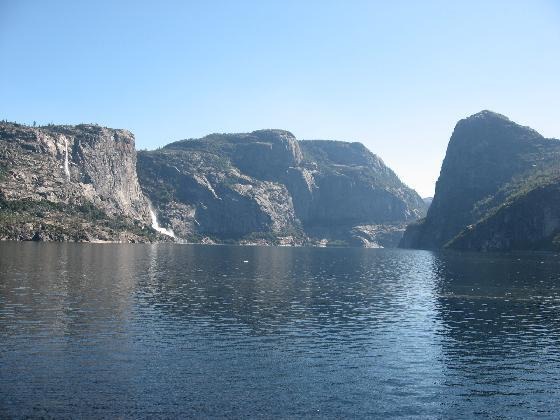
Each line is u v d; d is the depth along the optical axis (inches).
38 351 2016.5
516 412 1589.6
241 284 4510.3
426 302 3634.4
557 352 2256.4
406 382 1820.9
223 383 1744.6
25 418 1416.1
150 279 4608.8
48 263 5634.8
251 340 2341.3
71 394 1593.3
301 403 1595.7
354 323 2802.7
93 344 2156.7
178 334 2397.9
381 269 6983.3
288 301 3538.4
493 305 3508.9
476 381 1852.9
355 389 1733.5
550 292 4244.6
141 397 1592.0
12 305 2915.8
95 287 3828.7
